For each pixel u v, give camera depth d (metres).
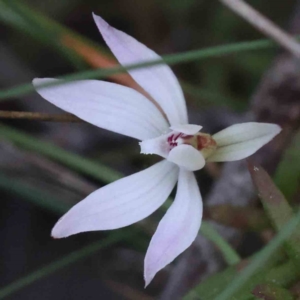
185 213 0.12
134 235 0.15
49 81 0.12
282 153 0.14
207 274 0.14
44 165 0.15
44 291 0.16
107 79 0.15
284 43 0.12
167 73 0.12
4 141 0.15
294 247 0.12
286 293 0.12
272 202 0.12
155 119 0.12
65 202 0.15
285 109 0.14
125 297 0.16
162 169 0.12
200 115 0.16
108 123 0.12
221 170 0.15
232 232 0.14
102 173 0.14
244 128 0.12
